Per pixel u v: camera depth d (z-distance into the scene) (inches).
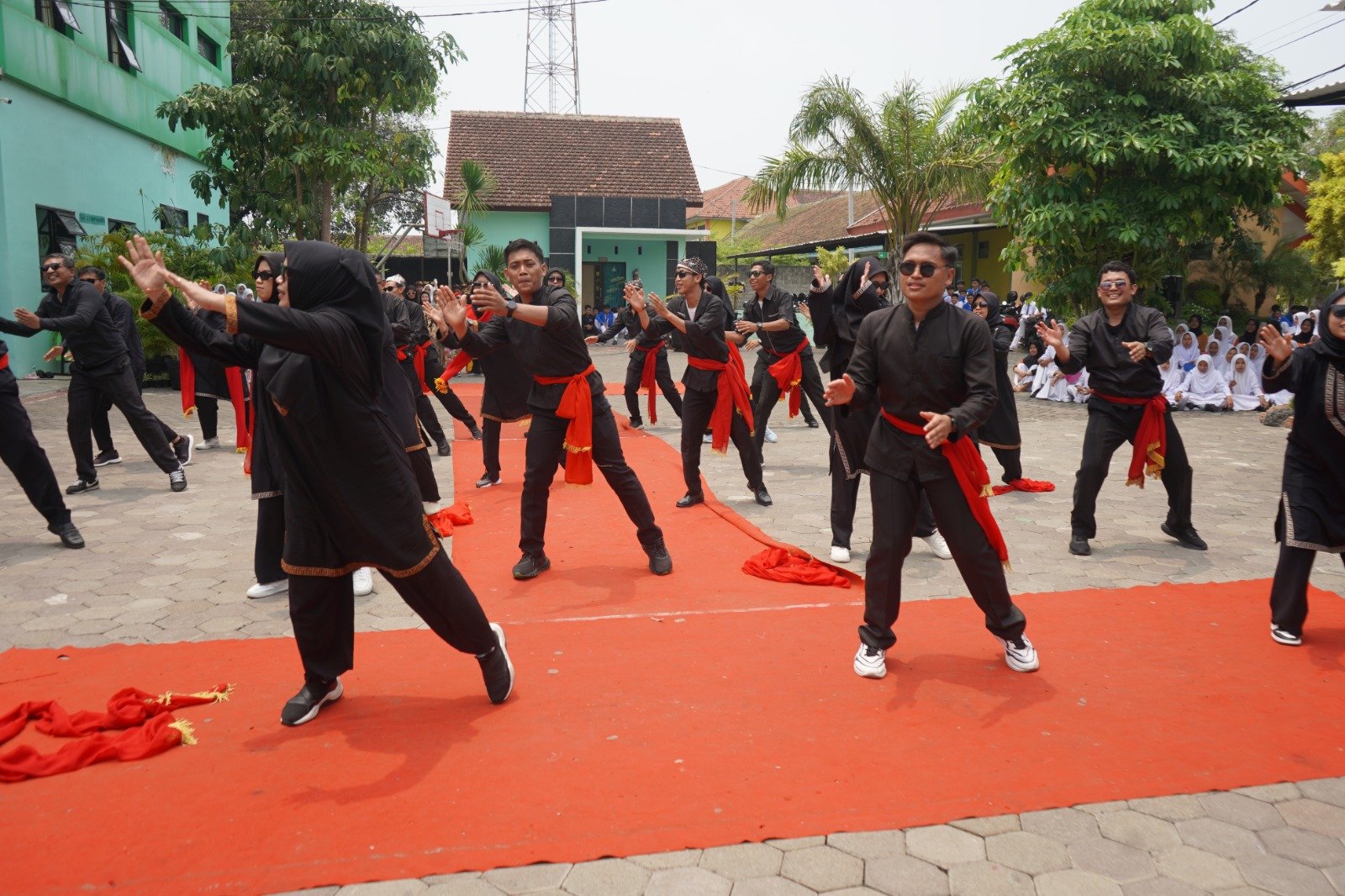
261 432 199.3
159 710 144.6
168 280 121.7
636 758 129.5
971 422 147.1
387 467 135.3
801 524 267.7
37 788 123.1
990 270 1006.4
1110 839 112.9
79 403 300.2
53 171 596.7
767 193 722.8
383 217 1216.2
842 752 131.4
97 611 196.9
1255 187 544.4
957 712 143.9
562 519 271.6
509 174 1191.6
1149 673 158.6
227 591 210.2
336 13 581.6
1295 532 169.3
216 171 608.7
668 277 1208.8
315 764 128.6
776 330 307.6
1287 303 751.7
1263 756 131.2
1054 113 538.6
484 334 215.8
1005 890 104.1
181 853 108.8
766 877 105.6
